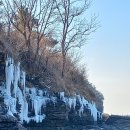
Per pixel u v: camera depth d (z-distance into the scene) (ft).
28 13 203.31
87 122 230.48
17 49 170.50
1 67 142.41
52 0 211.82
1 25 175.52
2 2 200.54
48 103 178.70
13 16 203.82
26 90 165.58
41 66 190.29
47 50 220.23
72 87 218.59
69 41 238.27
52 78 192.44
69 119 203.21
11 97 144.46
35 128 165.99
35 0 205.87
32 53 189.88
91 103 244.42
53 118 178.91
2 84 141.49
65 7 237.86
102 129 238.68
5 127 127.85
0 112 131.03
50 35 224.74
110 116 290.56
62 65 231.09
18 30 195.11
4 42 150.71
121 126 278.26
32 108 165.17
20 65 161.48
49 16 209.97
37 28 202.59
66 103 196.54
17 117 147.43
